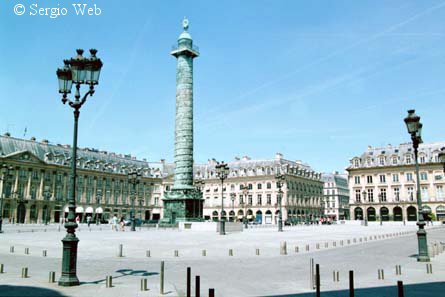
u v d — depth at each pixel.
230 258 20.22
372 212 92.62
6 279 13.11
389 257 21.20
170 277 14.30
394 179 90.94
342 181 146.75
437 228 63.62
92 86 13.18
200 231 47.34
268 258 20.39
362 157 96.75
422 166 87.75
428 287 12.61
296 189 101.44
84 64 13.10
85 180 91.88
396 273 15.31
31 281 12.70
